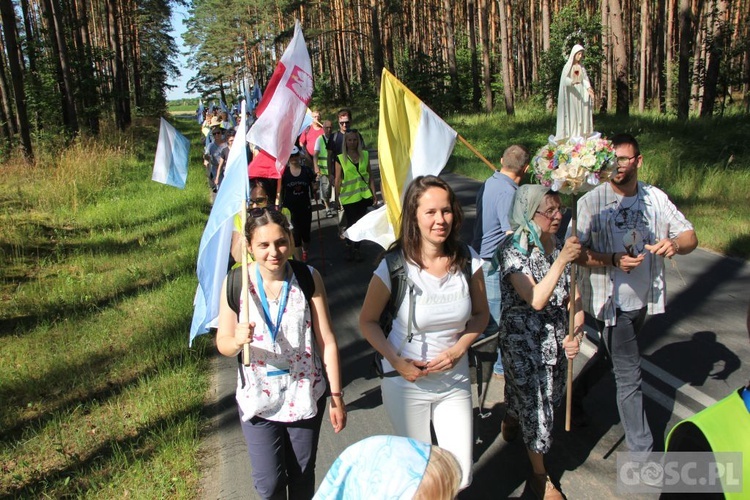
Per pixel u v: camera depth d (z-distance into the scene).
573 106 3.48
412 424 3.14
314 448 3.02
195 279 7.80
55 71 20.70
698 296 6.43
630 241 3.63
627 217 3.67
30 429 4.54
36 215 12.16
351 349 5.80
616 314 3.68
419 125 4.41
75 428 4.53
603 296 3.68
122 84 34.97
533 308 3.27
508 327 3.43
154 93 53.53
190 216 11.71
